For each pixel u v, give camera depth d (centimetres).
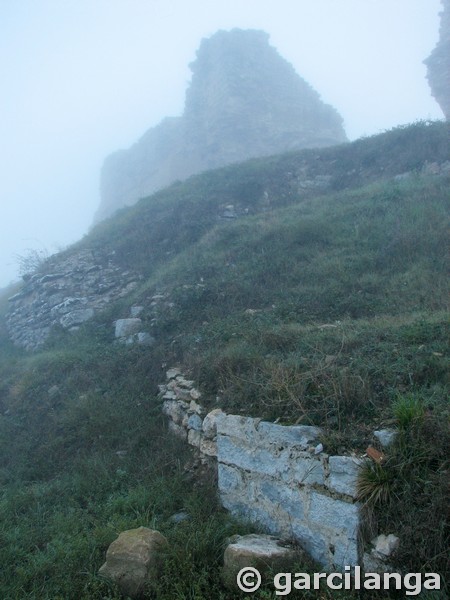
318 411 444
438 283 782
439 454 360
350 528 359
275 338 632
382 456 372
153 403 698
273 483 431
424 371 473
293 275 959
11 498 543
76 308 1237
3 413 846
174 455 574
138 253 1431
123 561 368
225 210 1552
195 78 3528
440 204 1069
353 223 1110
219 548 394
